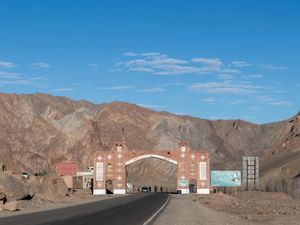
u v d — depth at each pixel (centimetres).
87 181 13850
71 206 5456
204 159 11975
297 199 10025
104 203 6228
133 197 8725
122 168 12025
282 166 14962
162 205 5644
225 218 4222
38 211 4497
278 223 4116
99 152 12075
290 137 19575
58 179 8469
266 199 9806
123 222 3122
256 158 12338
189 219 3731
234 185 11838
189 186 12162
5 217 3666
